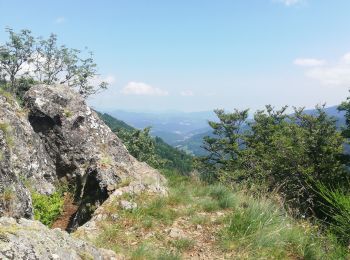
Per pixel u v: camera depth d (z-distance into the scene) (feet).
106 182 40.47
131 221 30.94
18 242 13.97
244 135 202.90
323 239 26.11
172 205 35.22
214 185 42.19
